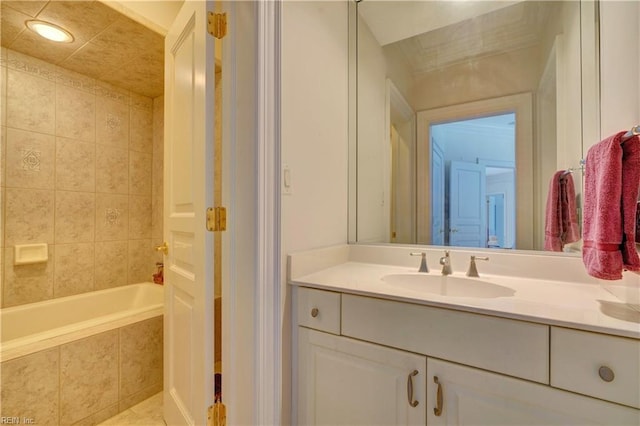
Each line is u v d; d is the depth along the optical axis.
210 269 1.05
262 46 1.00
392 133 1.59
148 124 2.70
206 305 1.04
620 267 0.72
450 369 0.84
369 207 1.61
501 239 1.33
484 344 0.79
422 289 1.24
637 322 0.68
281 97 1.07
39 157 2.02
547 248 1.21
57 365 1.36
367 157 1.63
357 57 1.67
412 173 1.54
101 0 1.49
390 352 0.93
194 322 1.13
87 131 2.28
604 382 0.66
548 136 1.23
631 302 0.80
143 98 2.66
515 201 1.30
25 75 1.96
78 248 2.22
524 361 0.74
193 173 1.14
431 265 1.39
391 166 1.58
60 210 2.13
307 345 1.10
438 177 1.48
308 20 1.27
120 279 2.47
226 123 1.06
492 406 0.78
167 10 1.77
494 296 1.07
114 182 2.45
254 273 0.99
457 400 0.83
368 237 1.60
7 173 1.89
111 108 2.43
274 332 1.04
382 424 0.94
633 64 0.83
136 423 1.48
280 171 1.06
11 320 1.82
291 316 1.13
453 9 1.47
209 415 1.04
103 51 1.94
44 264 2.05
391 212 1.57
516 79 1.33
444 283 1.22
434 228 1.48
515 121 1.32
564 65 1.20
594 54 1.10
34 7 1.52
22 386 1.26
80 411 1.42
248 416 1.00
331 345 1.04
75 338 1.43
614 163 0.74
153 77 2.31
